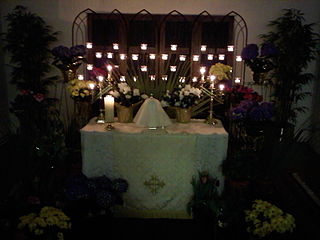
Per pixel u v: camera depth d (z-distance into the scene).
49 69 4.99
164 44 5.00
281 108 4.73
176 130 3.00
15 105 4.06
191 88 3.23
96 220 2.80
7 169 3.54
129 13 4.91
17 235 2.39
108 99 3.07
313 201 3.40
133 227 2.92
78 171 3.36
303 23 4.83
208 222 2.89
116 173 3.01
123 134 2.91
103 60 5.05
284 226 2.43
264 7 4.83
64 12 4.88
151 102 2.95
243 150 3.14
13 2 4.81
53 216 2.39
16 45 4.55
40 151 3.21
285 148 3.37
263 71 4.05
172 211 3.04
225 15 4.88
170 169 2.97
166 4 4.87
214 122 3.22
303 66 4.52
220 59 4.67
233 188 2.99
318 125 4.82
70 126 4.00
